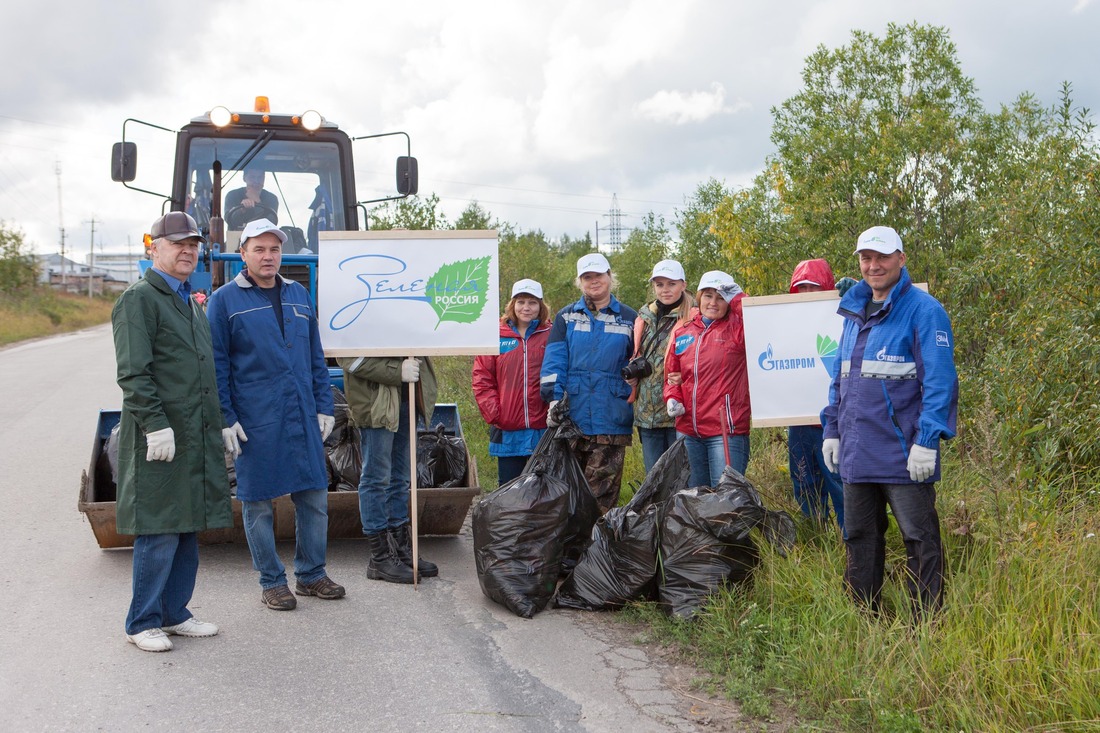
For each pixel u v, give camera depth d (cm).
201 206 815
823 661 388
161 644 443
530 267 2133
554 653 442
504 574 502
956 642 379
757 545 479
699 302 560
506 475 627
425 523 637
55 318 4369
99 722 366
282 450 506
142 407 431
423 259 573
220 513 455
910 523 414
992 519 486
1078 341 531
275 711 378
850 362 432
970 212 884
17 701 384
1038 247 593
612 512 520
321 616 498
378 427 565
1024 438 554
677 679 410
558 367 589
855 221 931
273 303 518
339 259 570
